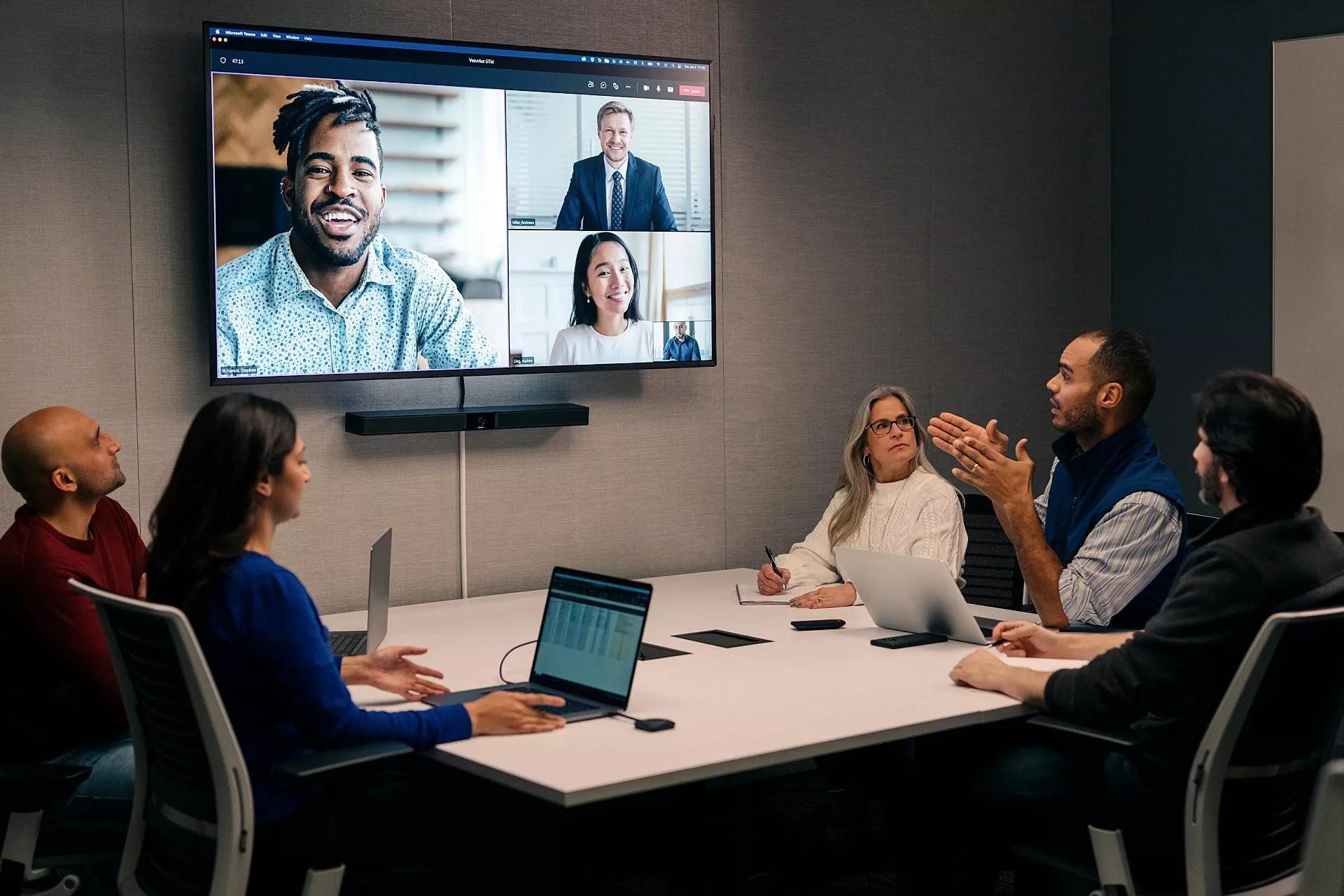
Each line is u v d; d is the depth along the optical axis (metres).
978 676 2.63
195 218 3.53
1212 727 2.16
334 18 3.70
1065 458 3.36
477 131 3.78
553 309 3.95
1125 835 2.34
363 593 3.82
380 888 2.25
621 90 4.00
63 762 2.68
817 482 4.70
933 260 4.94
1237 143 5.01
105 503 3.04
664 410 4.35
